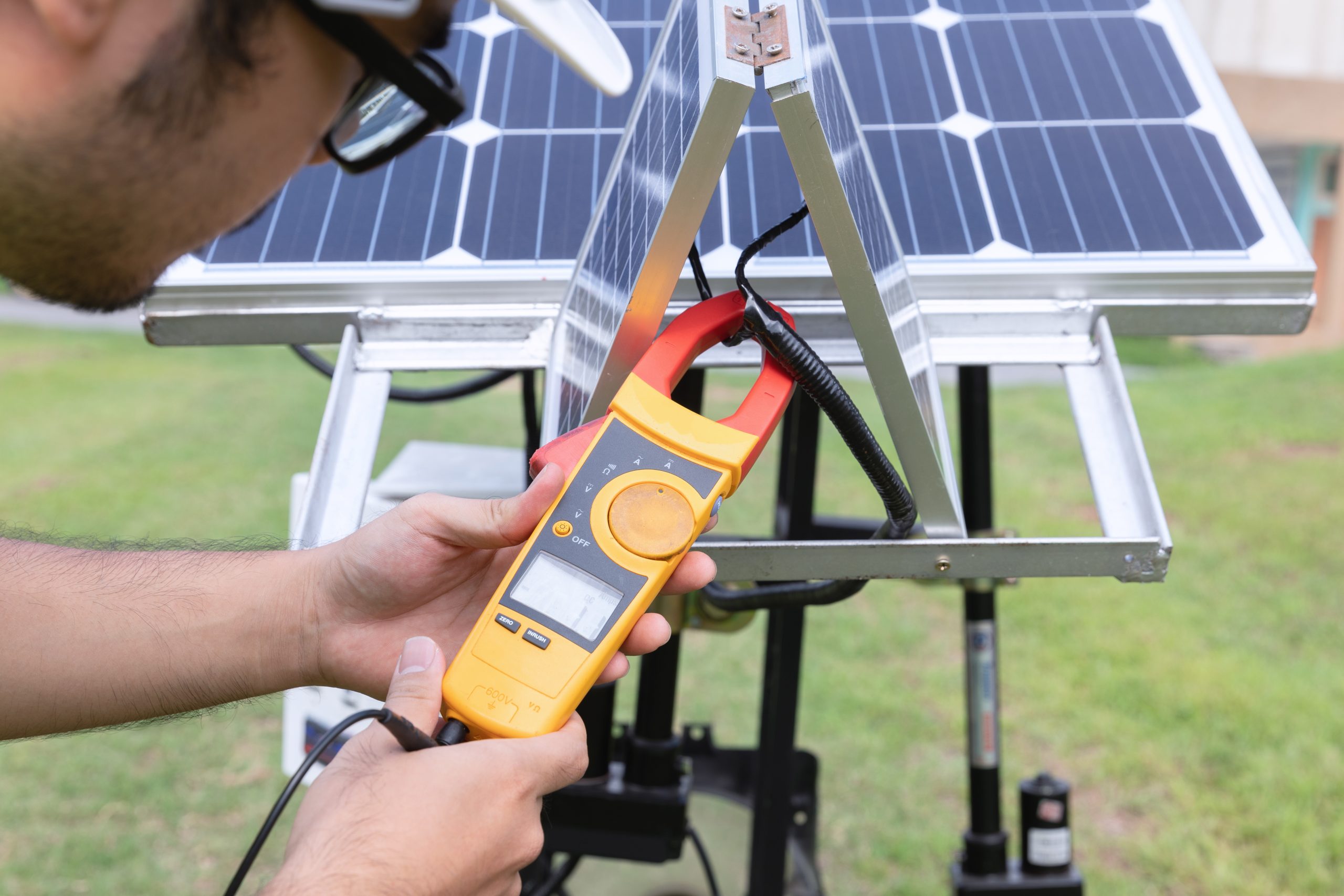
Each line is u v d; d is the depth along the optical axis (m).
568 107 1.13
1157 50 1.20
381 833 0.60
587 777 1.35
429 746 0.65
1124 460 0.82
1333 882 2.35
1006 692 3.12
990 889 1.48
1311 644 3.36
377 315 0.90
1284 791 2.66
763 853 1.54
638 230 0.73
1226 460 4.93
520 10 0.47
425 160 1.06
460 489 1.44
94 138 0.50
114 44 0.47
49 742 2.90
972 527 1.45
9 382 6.09
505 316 0.91
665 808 1.33
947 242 0.95
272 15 0.51
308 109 0.56
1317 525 4.20
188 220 0.56
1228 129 1.08
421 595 0.86
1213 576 3.82
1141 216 0.98
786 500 1.48
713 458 0.74
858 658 3.37
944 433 0.86
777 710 1.50
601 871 1.69
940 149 1.07
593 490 0.74
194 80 0.50
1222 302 0.91
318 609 0.86
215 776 2.77
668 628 0.76
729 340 0.83
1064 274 0.90
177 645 0.85
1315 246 8.86
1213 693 3.09
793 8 0.62
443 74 0.60
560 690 0.68
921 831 2.60
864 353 0.71
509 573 0.72
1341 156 8.76
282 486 4.47
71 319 8.05
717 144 0.62
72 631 0.84
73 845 2.48
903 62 1.19
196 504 4.25
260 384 6.12
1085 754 2.85
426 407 5.31
